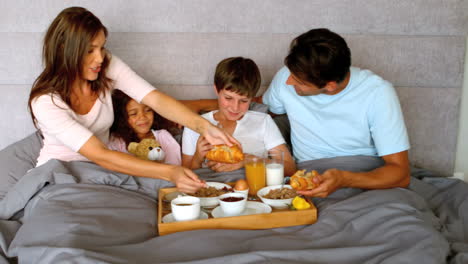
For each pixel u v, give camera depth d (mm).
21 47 2006
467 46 2129
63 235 1108
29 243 1116
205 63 2057
